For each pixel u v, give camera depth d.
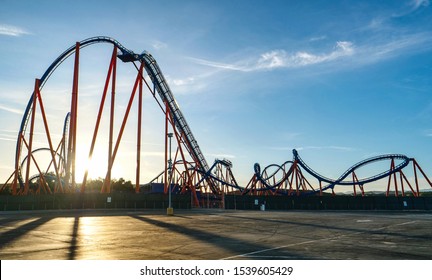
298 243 16.67
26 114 61.88
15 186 60.66
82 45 57.75
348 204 69.25
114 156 55.88
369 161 81.69
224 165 82.38
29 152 55.19
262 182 82.69
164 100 65.00
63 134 76.50
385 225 27.89
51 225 26.53
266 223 29.80
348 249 14.65
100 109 55.03
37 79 56.44
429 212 57.91
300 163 83.00
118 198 53.66
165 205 57.53
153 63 62.16
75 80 52.88
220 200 76.06
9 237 18.86
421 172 79.69
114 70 56.38
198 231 22.59
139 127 58.84
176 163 72.62
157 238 18.66
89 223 28.64
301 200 68.44
